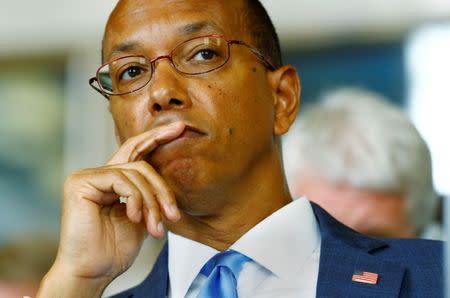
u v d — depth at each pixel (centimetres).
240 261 281
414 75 630
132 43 284
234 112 279
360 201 380
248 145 282
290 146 396
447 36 627
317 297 270
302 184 389
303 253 286
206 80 277
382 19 644
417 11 632
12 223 718
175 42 281
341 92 404
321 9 662
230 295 274
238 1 296
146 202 263
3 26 763
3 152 733
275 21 671
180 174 273
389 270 274
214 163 275
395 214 382
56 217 719
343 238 289
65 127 732
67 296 277
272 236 285
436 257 281
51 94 741
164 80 274
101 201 278
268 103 295
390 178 377
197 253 291
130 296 310
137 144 273
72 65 741
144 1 289
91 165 727
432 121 616
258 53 292
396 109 390
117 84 289
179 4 285
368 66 646
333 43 659
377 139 379
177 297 290
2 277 582
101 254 279
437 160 576
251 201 288
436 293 271
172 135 269
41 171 729
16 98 744
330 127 385
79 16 741
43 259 603
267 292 279
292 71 309
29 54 747
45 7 745
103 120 729
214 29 285
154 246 622
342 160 379
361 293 268
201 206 282
